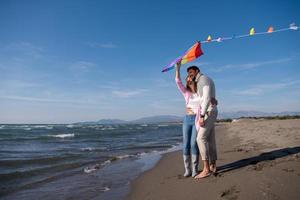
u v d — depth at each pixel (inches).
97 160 379.6
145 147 565.0
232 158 243.3
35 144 763.4
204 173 182.7
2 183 252.4
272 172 167.6
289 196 129.3
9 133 1539.1
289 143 305.9
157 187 192.1
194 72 178.9
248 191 140.9
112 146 622.5
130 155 422.3
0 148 636.7
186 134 193.3
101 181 245.1
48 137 1112.2
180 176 207.2
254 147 308.8
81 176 273.3
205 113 172.6
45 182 251.4
